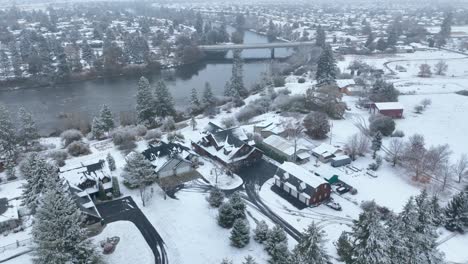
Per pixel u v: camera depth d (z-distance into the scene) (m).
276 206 55.22
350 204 55.62
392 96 97.81
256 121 88.56
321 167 65.69
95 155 72.38
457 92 112.06
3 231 48.94
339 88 107.31
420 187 59.75
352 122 88.38
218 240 47.59
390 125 78.25
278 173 60.50
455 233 49.12
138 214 52.91
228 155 67.06
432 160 61.62
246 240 46.09
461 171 60.47
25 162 62.47
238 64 136.75
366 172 64.69
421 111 95.38
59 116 98.75
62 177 55.91
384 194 57.91
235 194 51.62
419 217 33.81
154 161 64.12
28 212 51.66
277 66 147.25
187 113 98.69
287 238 47.47
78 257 34.78
